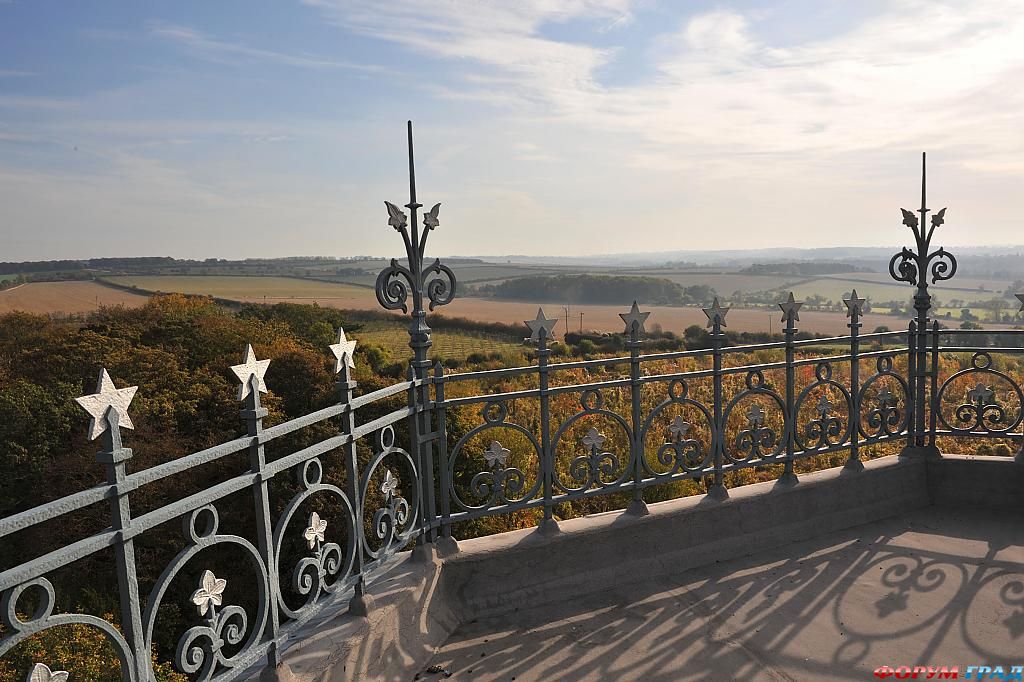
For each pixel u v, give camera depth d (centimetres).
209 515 198
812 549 411
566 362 369
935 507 472
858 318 452
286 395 2331
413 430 331
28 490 1978
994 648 299
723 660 296
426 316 334
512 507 361
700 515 398
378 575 317
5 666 953
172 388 2309
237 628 211
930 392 478
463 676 288
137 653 169
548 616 340
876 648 302
